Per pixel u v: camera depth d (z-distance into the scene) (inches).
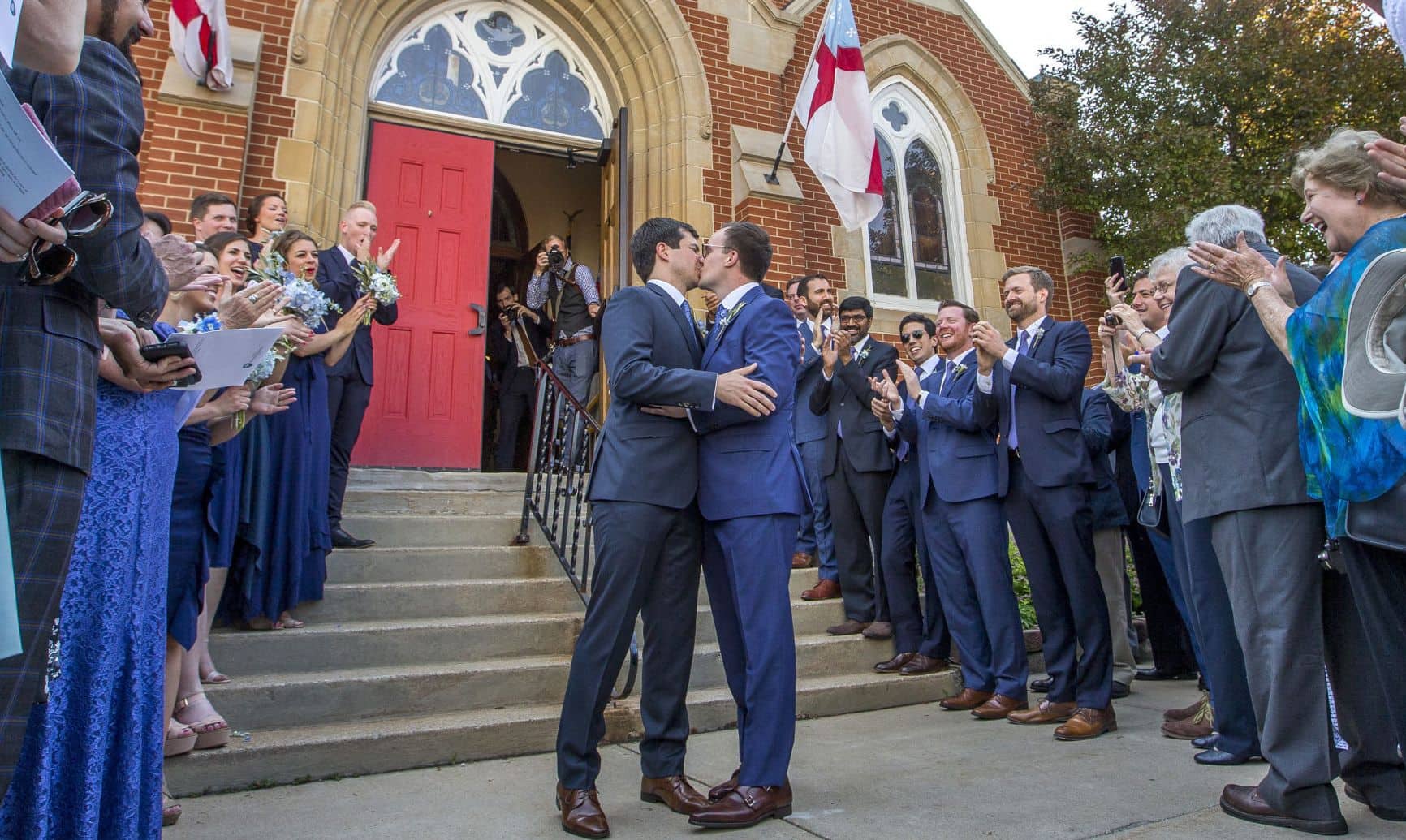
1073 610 147.2
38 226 51.8
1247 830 95.7
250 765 113.9
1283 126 314.5
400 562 172.4
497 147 280.1
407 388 249.6
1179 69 312.2
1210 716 139.3
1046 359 156.9
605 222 291.0
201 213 152.6
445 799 109.5
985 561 160.4
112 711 69.1
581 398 276.4
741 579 104.4
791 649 104.5
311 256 156.7
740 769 104.1
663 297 113.0
